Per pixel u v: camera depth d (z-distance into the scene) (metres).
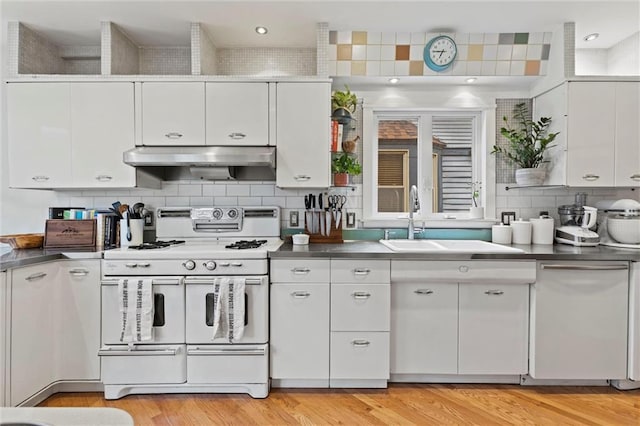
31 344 1.96
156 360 2.10
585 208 2.49
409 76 2.60
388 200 2.89
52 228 2.44
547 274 2.16
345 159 2.57
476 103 2.79
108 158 2.42
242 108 2.41
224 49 2.83
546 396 2.12
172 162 2.30
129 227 2.50
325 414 1.95
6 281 1.81
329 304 2.16
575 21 2.40
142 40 2.71
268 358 2.15
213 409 2.00
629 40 2.61
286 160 2.42
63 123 2.41
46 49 2.66
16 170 2.41
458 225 2.79
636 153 2.41
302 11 2.31
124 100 2.41
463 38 2.56
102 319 2.13
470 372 2.20
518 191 2.82
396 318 2.20
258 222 2.69
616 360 2.16
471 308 2.20
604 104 2.40
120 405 2.04
